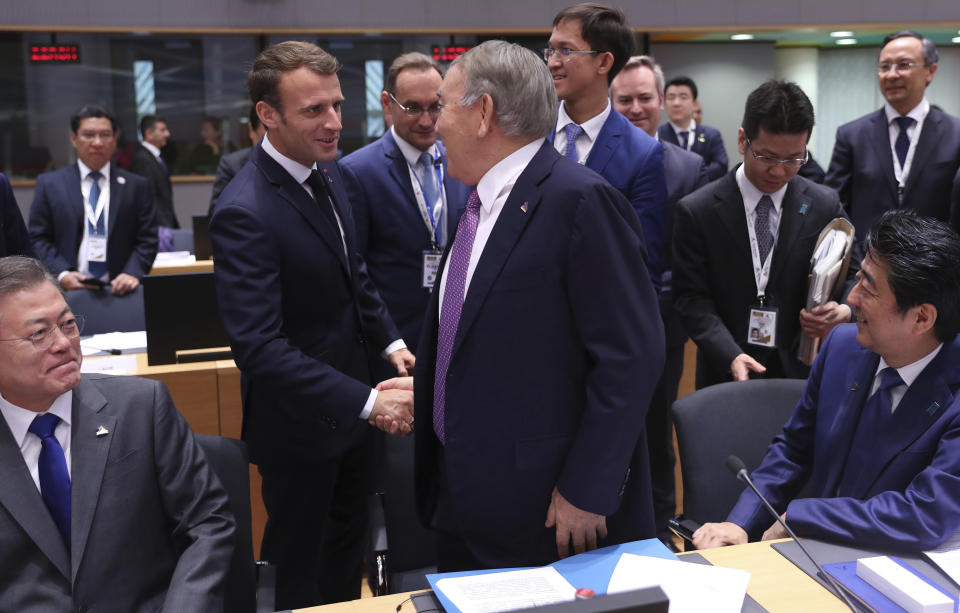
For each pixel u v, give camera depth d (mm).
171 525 1722
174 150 7652
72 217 4648
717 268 2770
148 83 7500
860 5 7785
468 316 1641
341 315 2281
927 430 1760
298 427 2225
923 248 1679
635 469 1709
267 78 2080
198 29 7387
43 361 1548
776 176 2594
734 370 2586
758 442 2236
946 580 1534
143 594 1646
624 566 1556
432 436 1848
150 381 1773
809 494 2236
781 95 2500
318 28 7531
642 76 3588
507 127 1607
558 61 2572
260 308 2074
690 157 3557
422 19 7629
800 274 2688
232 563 1858
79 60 7348
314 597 2451
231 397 3004
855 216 3969
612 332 1562
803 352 2637
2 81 7262
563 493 1593
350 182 2832
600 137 2637
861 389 1910
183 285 2998
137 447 1690
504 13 7703
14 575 1559
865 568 1524
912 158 3863
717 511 2176
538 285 1609
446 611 1415
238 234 2086
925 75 3801
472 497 1685
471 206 1721
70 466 1642
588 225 1563
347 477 2562
